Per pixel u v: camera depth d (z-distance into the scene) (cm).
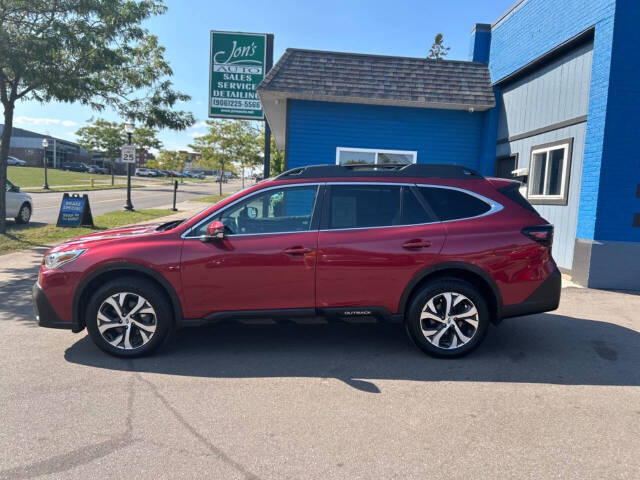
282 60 1096
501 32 1089
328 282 438
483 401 365
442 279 446
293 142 1124
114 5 1082
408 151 1146
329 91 1060
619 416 344
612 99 724
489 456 290
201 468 274
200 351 466
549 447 301
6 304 629
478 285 460
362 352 469
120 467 273
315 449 295
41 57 1003
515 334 533
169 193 3859
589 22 769
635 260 748
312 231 444
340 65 1108
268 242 436
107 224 1512
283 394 372
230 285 433
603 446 304
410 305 446
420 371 422
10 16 1034
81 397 362
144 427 318
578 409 354
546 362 448
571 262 841
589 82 797
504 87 1111
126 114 1315
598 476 271
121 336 437
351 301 441
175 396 366
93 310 429
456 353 446
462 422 332
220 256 429
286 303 440
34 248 1055
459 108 1121
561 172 888
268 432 315
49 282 430
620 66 719
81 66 1095
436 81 1122
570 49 855
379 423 329
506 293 444
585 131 793
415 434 314
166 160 8500
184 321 436
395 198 457
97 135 5106
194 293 432
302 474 269
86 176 6006
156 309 432
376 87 1084
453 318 444
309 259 434
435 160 1157
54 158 7869
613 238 749
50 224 1500
